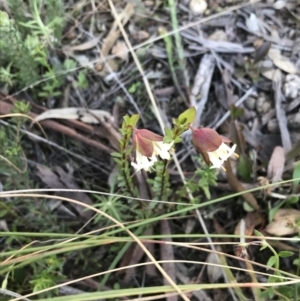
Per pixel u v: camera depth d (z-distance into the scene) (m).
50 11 0.30
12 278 0.27
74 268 0.29
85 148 0.31
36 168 0.30
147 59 0.32
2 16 0.27
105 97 0.31
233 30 0.32
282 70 0.31
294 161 0.29
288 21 0.32
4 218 0.29
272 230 0.28
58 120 0.30
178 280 0.29
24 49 0.29
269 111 0.31
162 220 0.29
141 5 0.33
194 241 0.29
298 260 0.26
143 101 0.31
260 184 0.28
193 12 0.33
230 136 0.29
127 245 0.27
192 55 0.32
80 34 0.33
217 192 0.29
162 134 0.31
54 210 0.30
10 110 0.29
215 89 0.31
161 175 0.25
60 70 0.31
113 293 0.21
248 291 0.28
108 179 0.30
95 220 0.27
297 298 0.24
